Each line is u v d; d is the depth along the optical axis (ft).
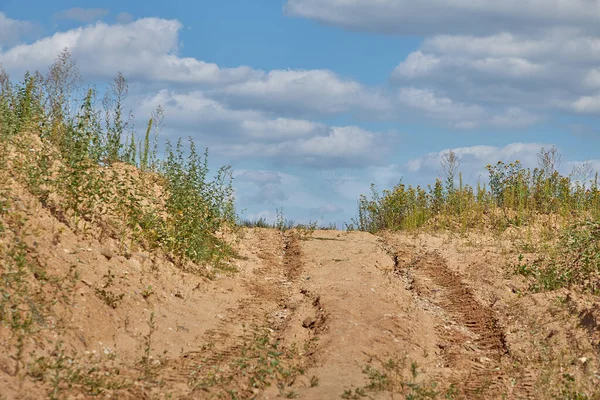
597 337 30.12
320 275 46.14
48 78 46.01
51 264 29.58
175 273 38.93
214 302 37.70
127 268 35.27
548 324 33.83
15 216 30.45
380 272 47.88
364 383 25.14
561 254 45.65
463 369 29.60
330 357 28.45
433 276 47.44
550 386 26.37
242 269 47.01
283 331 33.94
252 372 26.22
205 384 24.57
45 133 42.06
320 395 23.38
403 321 34.91
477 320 37.81
